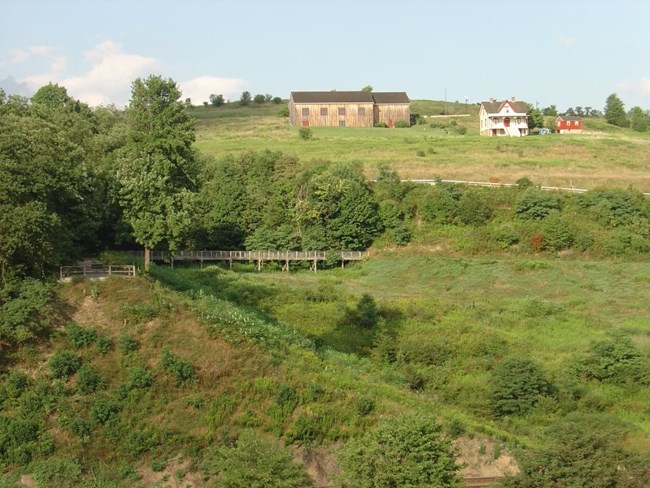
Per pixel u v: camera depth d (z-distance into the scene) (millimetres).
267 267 94562
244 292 76500
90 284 55250
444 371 64312
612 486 42938
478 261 93562
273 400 51000
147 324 53781
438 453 43656
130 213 70625
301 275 91500
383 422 45562
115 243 74312
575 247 96188
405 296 82500
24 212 52406
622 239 96125
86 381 49438
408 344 67438
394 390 56031
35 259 53719
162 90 77938
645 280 87625
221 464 44625
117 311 53906
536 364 62281
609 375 63875
